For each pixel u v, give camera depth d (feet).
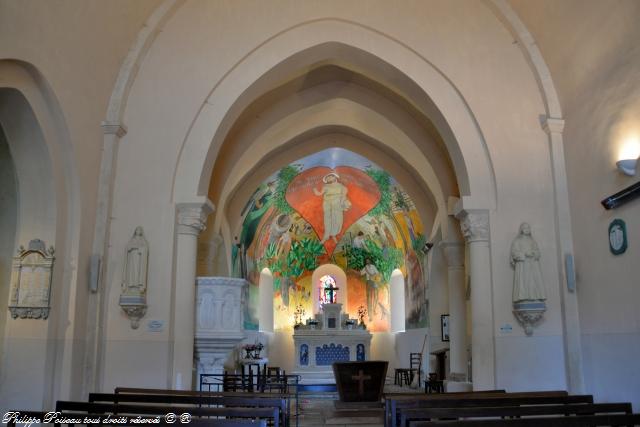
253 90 37.99
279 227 75.10
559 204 34.86
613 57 30.19
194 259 35.55
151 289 34.24
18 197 31.30
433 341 59.57
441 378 56.03
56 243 31.24
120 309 33.86
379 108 51.39
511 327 34.22
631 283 28.48
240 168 52.80
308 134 58.54
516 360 33.81
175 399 25.18
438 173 51.13
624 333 29.07
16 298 30.32
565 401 25.89
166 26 37.58
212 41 37.42
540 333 34.01
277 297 80.33
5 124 29.94
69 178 32.37
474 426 17.31
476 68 37.32
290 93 49.85
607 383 30.55
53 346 30.73
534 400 25.54
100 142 35.01
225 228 57.06
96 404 21.76
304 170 67.41
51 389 30.53
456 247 51.06
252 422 17.38
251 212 64.85
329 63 44.65
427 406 24.59
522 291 33.73
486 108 36.76
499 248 35.09
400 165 59.88
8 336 30.25
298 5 37.99
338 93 51.11
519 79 37.09
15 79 28.09
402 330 76.59
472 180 36.09
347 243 82.48
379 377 44.47
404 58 37.68
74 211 32.55
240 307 36.68
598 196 31.65
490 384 33.91
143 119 36.32
